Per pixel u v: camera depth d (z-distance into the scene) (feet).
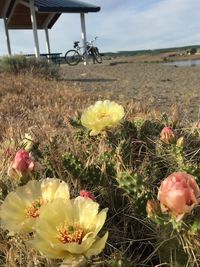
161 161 3.79
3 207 2.38
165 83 19.98
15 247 2.78
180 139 3.54
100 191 3.29
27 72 20.89
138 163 3.89
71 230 2.11
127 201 3.20
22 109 9.48
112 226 3.02
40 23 41.09
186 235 2.36
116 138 4.00
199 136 4.38
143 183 2.88
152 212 2.37
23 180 2.85
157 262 2.79
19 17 39.65
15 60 22.67
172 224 2.31
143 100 11.10
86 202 2.21
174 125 4.66
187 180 2.15
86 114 3.63
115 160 3.58
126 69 30.73
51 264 2.52
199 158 4.03
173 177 2.16
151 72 27.53
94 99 11.37
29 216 2.35
